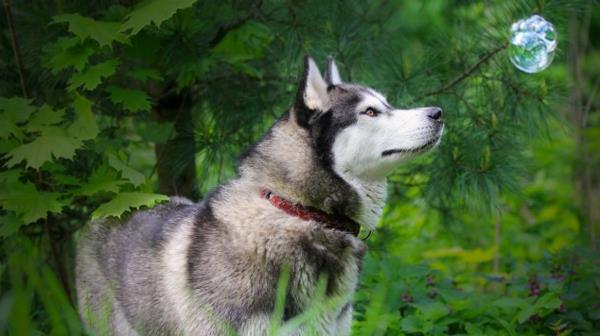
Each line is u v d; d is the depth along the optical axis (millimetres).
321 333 6070
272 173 6234
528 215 12922
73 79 7340
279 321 5855
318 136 6223
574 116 11672
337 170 6242
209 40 8531
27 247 7500
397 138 6238
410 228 11766
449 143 8836
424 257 11242
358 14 9438
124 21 7414
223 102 9195
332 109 6246
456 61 8953
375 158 6273
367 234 7164
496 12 8867
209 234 6156
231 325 5887
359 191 6348
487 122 8719
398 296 8094
